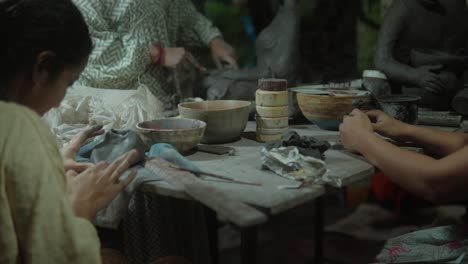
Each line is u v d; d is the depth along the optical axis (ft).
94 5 8.46
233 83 9.04
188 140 5.90
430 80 8.30
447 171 5.05
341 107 6.91
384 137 6.75
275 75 9.04
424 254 5.67
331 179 5.11
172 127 6.31
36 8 4.26
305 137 5.90
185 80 10.22
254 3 14.07
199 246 7.58
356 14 13.42
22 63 4.25
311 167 5.22
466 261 5.39
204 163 5.76
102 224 5.33
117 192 4.86
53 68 4.37
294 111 7.80
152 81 9.07
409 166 5.25
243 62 16.63
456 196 5.18
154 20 9.12
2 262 3.87
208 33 10.26
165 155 5.48
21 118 3.97
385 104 6.88
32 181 3.88
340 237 11.36
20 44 4.20
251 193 4.79
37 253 3.89
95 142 5.85
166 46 9.36
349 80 8.91
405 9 8.86
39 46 4.25
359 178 5.36
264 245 11.32
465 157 5.02
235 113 6.41
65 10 4.39
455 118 7.63
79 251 4.00
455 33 8.95
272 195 4.74
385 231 11.45
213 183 5.08
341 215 12.55
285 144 5.69
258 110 6.60
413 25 8.89
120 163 5.00
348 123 5.98
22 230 3.91
